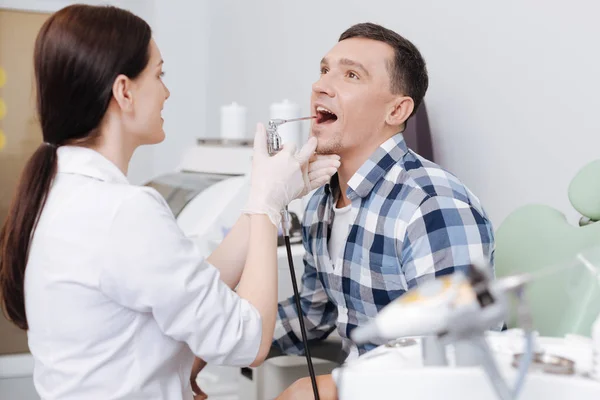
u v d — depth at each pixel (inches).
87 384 46.6
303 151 55.8
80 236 45.2
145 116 49.3
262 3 132.5
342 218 63.1
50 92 47.0
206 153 112.2
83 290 45.4
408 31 97.7
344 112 59.8
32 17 152.4
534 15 79.0
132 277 44.7
